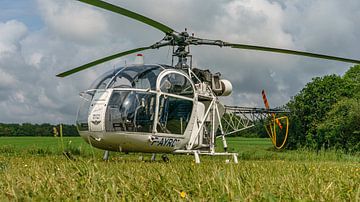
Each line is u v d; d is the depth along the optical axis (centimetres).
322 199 298
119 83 974
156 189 346
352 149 3903
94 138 975
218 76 1203
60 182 371
